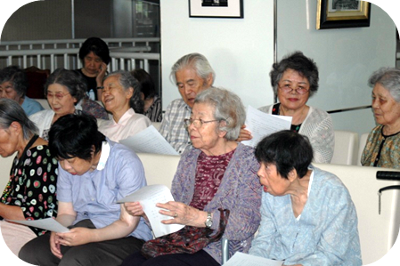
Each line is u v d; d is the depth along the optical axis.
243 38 4.33
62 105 4.06
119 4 9.46
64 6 9.24
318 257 2.29
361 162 3.46
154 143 3.31
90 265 2.68
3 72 4.66
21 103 4.84
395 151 3.22
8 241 3.09
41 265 2.85
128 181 2.85
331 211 2.30
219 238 2.62
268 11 4.18
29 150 3.06
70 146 2.66
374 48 4.91
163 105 4.81
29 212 2.99
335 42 4.58
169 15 4.67
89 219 2.96
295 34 4.29
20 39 8.77
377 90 3.28
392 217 2.52
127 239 2.86
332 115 4.60
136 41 8.28
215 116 2.69
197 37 4.56
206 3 4.45
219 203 2.67
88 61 5.90
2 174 3.62
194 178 2.80
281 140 2.26
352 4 4.62
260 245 2.50
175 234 2.72
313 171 2.37
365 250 2.58
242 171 2.67
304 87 3.52
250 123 3.23
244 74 4.36
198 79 3.74
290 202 2.42
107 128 3.95
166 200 2.63
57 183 3.02
